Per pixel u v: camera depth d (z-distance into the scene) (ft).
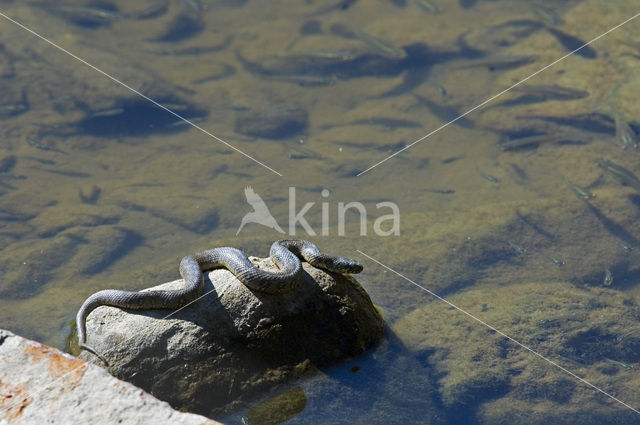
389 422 7.49
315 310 7.69
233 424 7.33
